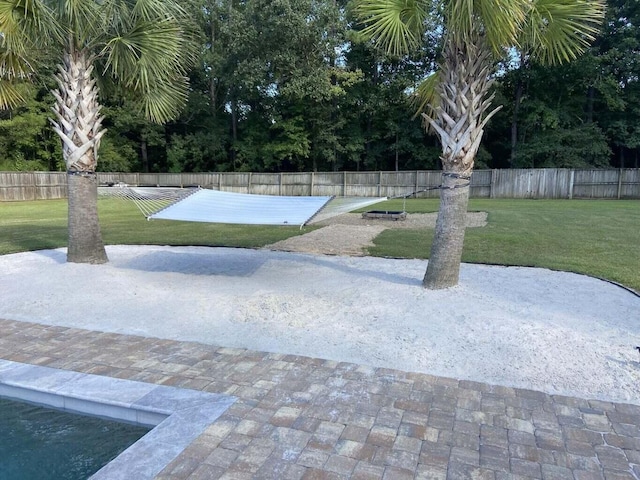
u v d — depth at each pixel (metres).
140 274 6.71
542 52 5.72
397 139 27.17
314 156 27.98
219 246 9.38
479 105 5.44
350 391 3.15
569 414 2.86
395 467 2.31
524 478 2.23
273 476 2.23
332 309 4.98
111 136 28.34
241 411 2.86
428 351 3.85
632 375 3.36
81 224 7.17
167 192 7.29
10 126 25.14
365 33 5.34
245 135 29.42
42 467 2.55
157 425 2.79
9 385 3.24
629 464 2.35
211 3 26.95
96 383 3.24
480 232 10.55
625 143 24.73
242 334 4.32
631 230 10.58
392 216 13.84
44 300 5.44
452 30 4.85
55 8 6.18
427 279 5.71
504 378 3.36
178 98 8.20
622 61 23.11
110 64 7.39
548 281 6.14
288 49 23.61
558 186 21.91
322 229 12.02
